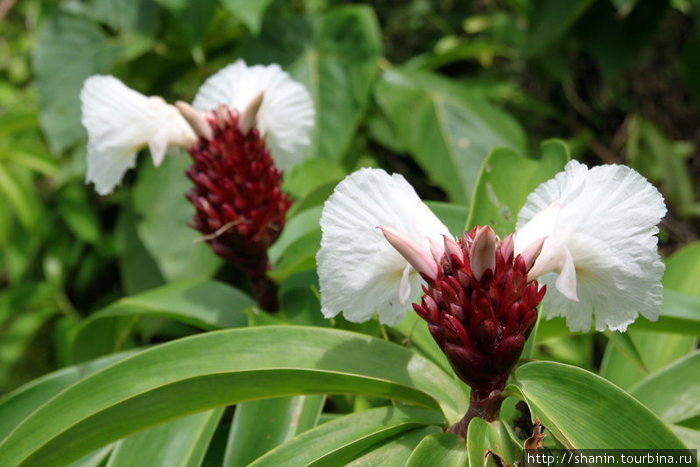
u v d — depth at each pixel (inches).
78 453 33.1
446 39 60.5
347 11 48.6
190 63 52.2
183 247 47.3
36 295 58.5
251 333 33.8
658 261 31.5
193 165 36.5
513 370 32.4
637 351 35.9
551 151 36.0
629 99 56.8
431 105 48.7
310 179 41.9
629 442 31.1
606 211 31.6
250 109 35.9
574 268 31.6
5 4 63.1
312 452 32.8
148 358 33.6
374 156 53.4
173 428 35.6
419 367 33.6
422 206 32.1
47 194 60.2
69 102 49.8
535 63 54.9
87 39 50.4
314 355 33.6
